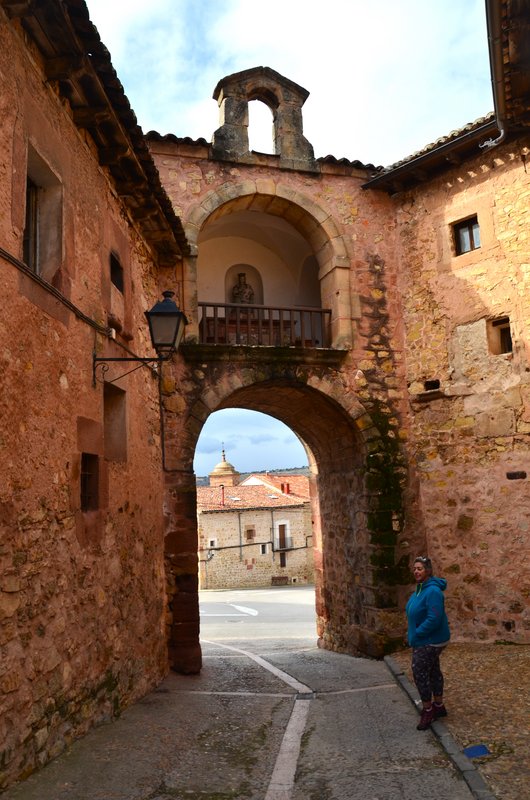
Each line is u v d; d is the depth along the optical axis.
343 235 10.47
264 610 25.12
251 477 45.84
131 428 7.33
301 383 9.92
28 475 4.54
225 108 10.38
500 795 4.05
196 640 8.80
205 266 12.14
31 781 4.22
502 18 6.32
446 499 9.66
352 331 10.20
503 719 5.56
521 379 8.98
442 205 10.07
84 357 5.83
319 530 12.34
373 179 10.42
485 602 9.09
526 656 7.98
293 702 7.15
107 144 6.50
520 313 9.06
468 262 9.68
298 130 10.65
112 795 4.27
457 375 9.68
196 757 5.27
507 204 9.30
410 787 4.38
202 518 37.62
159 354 6.51
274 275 12.45
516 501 8.91
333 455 11.43
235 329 11.99
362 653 9.95
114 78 5.68
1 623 4.04
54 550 4.93
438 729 5.39
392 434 10.09
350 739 5.61
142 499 7.71
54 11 4.70
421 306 10.20
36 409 4.73
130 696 6.65
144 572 7.61
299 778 4.79
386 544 9.71
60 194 5.52
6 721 4.03
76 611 5.30
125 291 7.42
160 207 8.11
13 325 4.41
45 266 5.42
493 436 9.22
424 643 5.70
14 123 4.59
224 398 9.56
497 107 7.61
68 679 5.04
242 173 10.27
